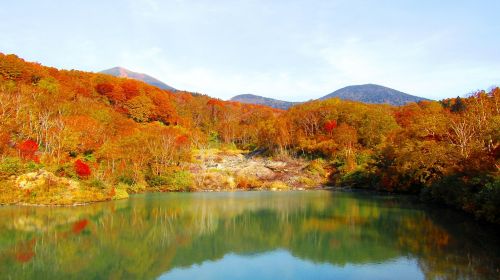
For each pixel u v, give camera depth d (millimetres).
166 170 66375
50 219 33719
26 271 19609
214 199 52094
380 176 63125
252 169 77375
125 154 63594
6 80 76875
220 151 96625
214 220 35531
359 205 44562
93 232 29297
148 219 35625
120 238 27641
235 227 32281
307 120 96375
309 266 20953
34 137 57938
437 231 28375
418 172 48406
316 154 85812
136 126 87312
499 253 21875
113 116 86750
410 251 22938
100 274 19500
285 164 80875
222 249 25047
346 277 18859
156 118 115500
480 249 22859
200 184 67188
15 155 48719
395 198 51969
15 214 35469
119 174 60375
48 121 60156
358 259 21875
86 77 122562
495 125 35656
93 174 51656
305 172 76062
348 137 80688
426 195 47125
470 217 34281
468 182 33281
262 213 39500
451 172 38812
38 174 45094
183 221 34844
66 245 25188
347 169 71812
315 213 39000
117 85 116188
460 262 20266
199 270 20516
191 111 141125
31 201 41469
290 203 47312
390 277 18531
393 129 85625
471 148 39062
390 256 22172
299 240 27250
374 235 27969
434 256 21594
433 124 51875
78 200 44125
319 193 60594
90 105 85500
